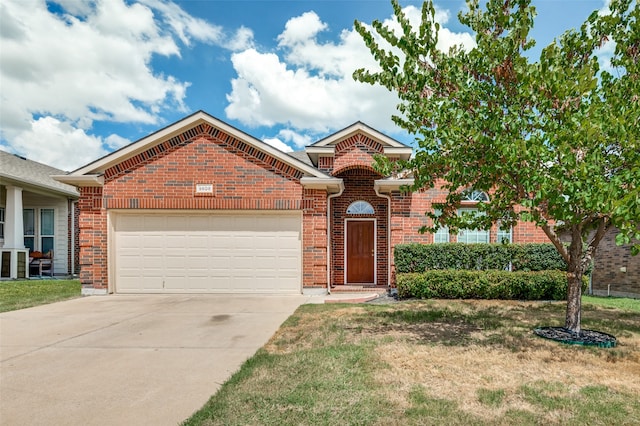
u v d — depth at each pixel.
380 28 5.39
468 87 5.30
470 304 8.84
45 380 4.15
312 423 3.05
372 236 12.58
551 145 4.62
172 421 3.20
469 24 5.56
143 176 10.38
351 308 8.32
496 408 3.30
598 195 4.00
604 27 5.42
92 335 6.07
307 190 10.36
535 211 5.23
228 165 10.34
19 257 15.08
